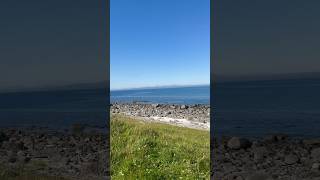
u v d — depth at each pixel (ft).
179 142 33.27
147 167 29.25
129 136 33.42
